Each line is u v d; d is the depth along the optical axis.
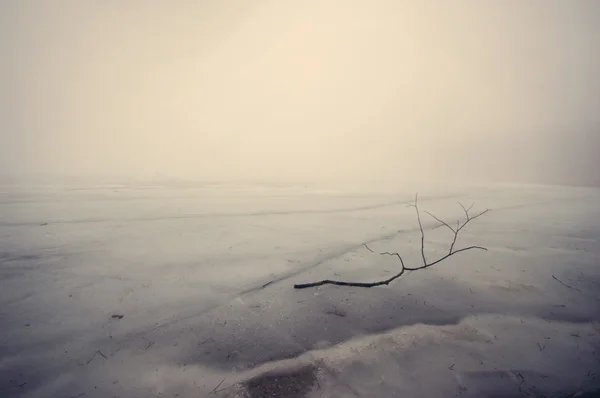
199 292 3.65
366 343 2.59
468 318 3.04
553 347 2.54
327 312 3.16
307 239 6.24
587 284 3.89
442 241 6.07
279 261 4.84
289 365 2.29
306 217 8.77
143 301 3.39
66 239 6.07
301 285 3.76
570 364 2.32
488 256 5.07
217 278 4.11
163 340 2.63
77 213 8.95
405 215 9.12
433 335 2.72
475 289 3.75
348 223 7.92
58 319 2.97
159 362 2.33
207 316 3.06
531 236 6.45
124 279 4.04
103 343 2.57
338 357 2.39
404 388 2.06
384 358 2.39
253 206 10.80
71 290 3.66
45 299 3.41
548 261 4.80
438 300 3.45
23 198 11.69
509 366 2.29
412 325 2.89
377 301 3.42
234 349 2.50
